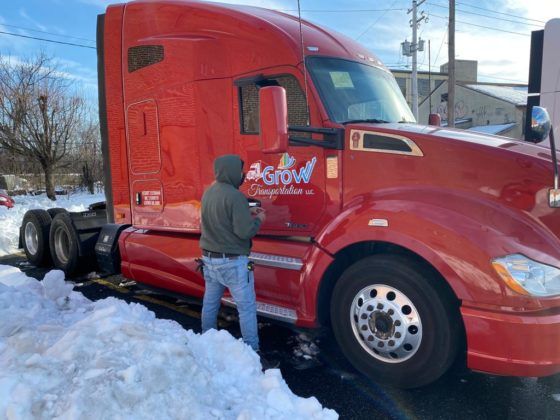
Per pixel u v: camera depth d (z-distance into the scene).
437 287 3.40
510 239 3.20
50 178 26.44
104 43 5.83
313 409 2.86
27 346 3.25
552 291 3.12
